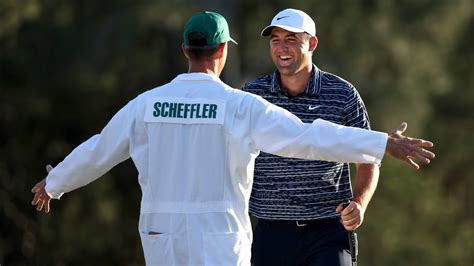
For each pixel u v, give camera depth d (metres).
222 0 52.19
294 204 20.52
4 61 53.19
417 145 16.33
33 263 58.88
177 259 16.73
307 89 20.61
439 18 56.31
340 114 20.53
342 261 20.44
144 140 17.05
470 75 74.50
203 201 16.64
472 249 64.44
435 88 59.56
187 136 16.77
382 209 58.00
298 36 20.33
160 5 50.12
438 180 72.25
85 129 57.62
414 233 60.50
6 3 49.91
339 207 18.97
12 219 59.97
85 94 55.34
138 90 55.34
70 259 57.78
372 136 16.36
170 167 16.80
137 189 58.44
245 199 16.83
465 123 75.81
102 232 56.38
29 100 55.03
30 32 53.59
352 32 52.47
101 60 53.19
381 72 54.66
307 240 20.61
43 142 58.75
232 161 16.66
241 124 16.59
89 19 53.59
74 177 17.80
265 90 20.97
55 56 53.69
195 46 17.06
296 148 16.41
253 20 53.88
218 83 16.94
